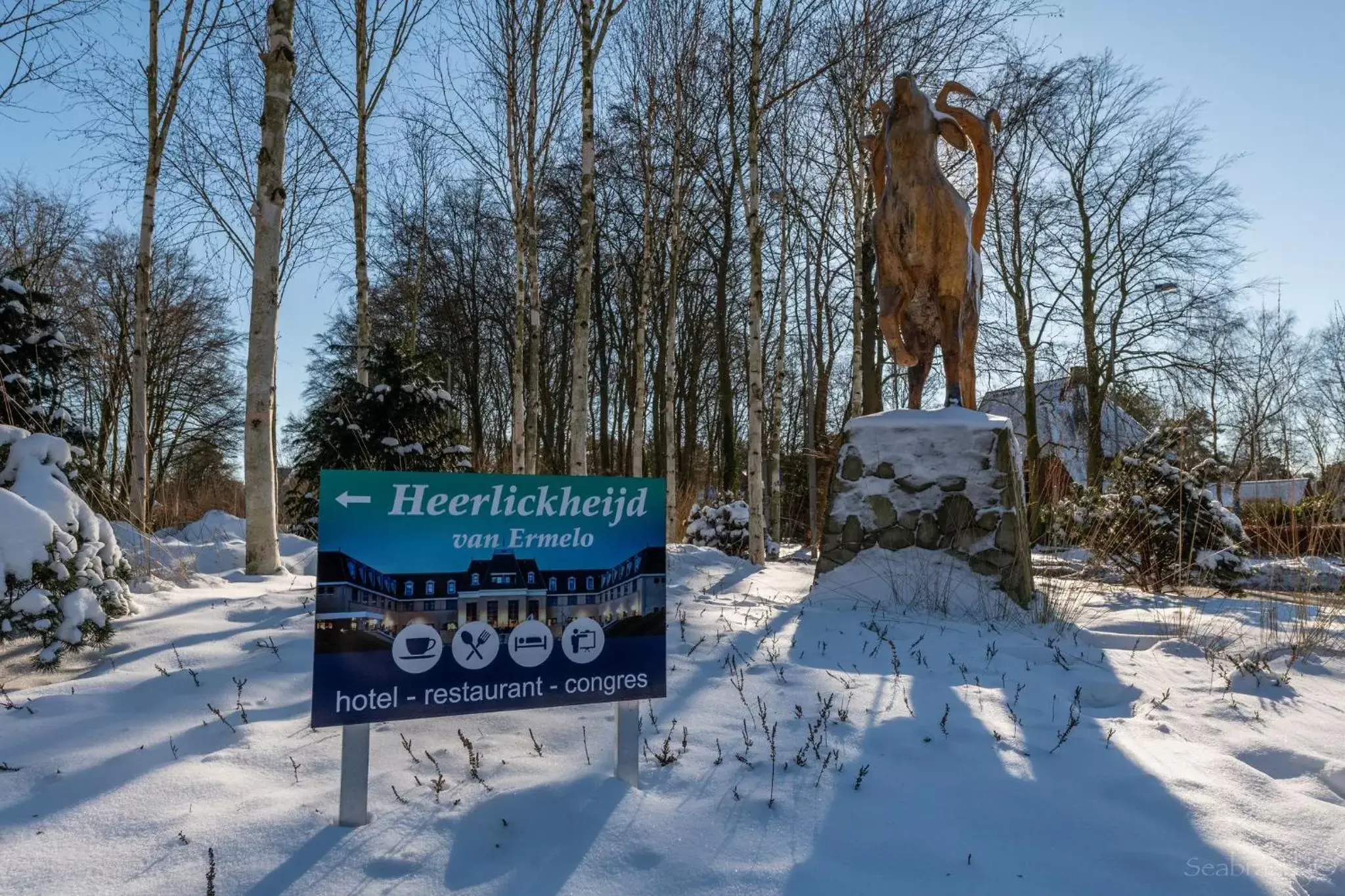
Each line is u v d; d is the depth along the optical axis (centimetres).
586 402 1119
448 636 308
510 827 295
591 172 1115
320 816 297
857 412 1469
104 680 429
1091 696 477
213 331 3005
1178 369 2319
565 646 326
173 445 3247
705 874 275
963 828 312
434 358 1269
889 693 450
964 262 771
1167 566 913
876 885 275
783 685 461
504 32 1312
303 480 1180
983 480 712
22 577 443
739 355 3281
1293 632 612
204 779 321
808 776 345
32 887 253
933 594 685
